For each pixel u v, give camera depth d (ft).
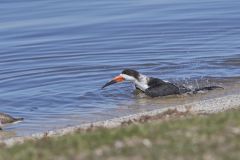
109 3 125.39
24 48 99.50
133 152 40.24
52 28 110.11
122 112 70.38
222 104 68.44
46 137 51.24
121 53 95.20
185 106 67.15
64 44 100.99
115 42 101.55
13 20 115.14
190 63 88.38
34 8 122.31
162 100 75.15
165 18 114.11
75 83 81.71
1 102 75.31
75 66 88.89
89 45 100.01
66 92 78.23
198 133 42.29
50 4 125.18
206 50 94.84
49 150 42.01
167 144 40.91
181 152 39.63
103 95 77.05
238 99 70.54
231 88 77.87
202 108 66.69
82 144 42.19
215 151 39.47
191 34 104.58
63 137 45.65
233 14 115.03
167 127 43.88
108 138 42.80
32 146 43.47
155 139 41.88
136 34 105.19
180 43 99.45
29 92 78.48
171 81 81.87
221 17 113.50
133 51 95.86
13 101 75.51
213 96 75.00
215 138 41.29
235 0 126.21
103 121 64.95
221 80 81.41
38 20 114.93
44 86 80.79
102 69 87.35
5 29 110.11
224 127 43.01
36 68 88.43
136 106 72.79
